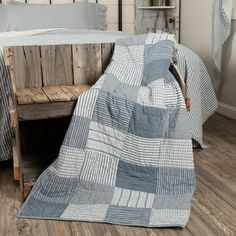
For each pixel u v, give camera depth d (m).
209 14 3.06
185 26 3.49
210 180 1.83
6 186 1.78
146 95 1.69
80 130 1.61
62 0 3.27
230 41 2.88
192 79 2.15
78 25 2.87
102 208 1.52
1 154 1.92
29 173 1.74
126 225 1.43
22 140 2.01
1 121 1.88
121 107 1.64
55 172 1.63
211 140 2.42
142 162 1.64
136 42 1.92
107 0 3.40
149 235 1.37
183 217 1.46
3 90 1.84
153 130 1.64
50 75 1.90
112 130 1.63
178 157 1.66
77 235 1.37
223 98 3.08
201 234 1.37
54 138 2.06
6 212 1.54
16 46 1.81
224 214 1.51
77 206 1.54
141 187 1.62
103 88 1.66
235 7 2.75
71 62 1.92
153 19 3.57
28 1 3.19
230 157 2.13
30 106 1.58
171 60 1.85
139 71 1.81
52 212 1.50
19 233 1.38
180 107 1.68
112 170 1.64
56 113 1.63
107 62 1.99
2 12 2.78
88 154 1.62
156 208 1.52
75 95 1.67
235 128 2.69
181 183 1.65
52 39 2.13
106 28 3.21
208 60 3.14
